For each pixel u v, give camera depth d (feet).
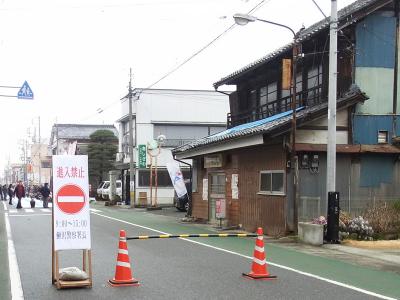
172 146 131.23
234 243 46.83
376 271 33.24
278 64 68.74
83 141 209.56
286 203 52.06
